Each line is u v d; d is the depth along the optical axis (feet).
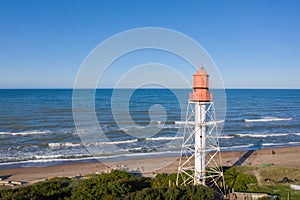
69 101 342.03
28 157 117.70
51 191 59.31
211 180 71.20
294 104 351.87
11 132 167.32
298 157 115.34
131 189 60.29
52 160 113.09
